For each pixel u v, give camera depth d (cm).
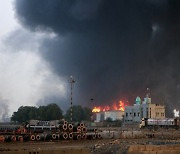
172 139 8306
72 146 5594
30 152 4225
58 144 6212
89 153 4769
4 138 6769
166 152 4903
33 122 9656
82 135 7769
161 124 15862
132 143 5741
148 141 6881
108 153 4912
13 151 4116
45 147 5272
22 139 6956
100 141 7262
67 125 7838
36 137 7112
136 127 16888
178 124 15612
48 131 8412
